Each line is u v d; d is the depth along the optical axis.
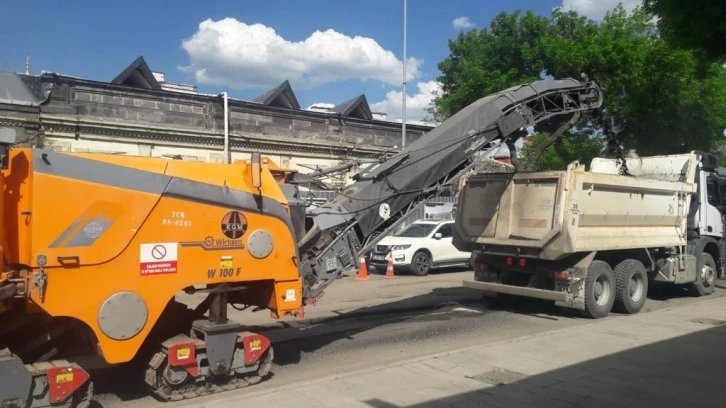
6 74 19.69
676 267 12.67
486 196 11.66
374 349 8.66
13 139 5.19
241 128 20.86
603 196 10.88
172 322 6.68
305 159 22.38
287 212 6.95
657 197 12.16
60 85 17.53
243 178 6.69
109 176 5.73
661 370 6.97
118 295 5.73
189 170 6.37
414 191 9.01
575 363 7.26
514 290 11.15
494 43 22.27
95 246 5.62
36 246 5.34
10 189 5.28
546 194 10.56
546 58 20.83
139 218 5.86
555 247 10.34
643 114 19.34
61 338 6.09
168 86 24.92
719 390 6.26
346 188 8.86
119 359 5.74
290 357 8.16
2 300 5.09
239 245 6.52
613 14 20.53
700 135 19.56
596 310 10.75
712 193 14.41
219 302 6.52
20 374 5.15
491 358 7.49
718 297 13.36
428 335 9.60
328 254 8.02
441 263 18.28
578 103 11.30
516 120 10.12
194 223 6.20
